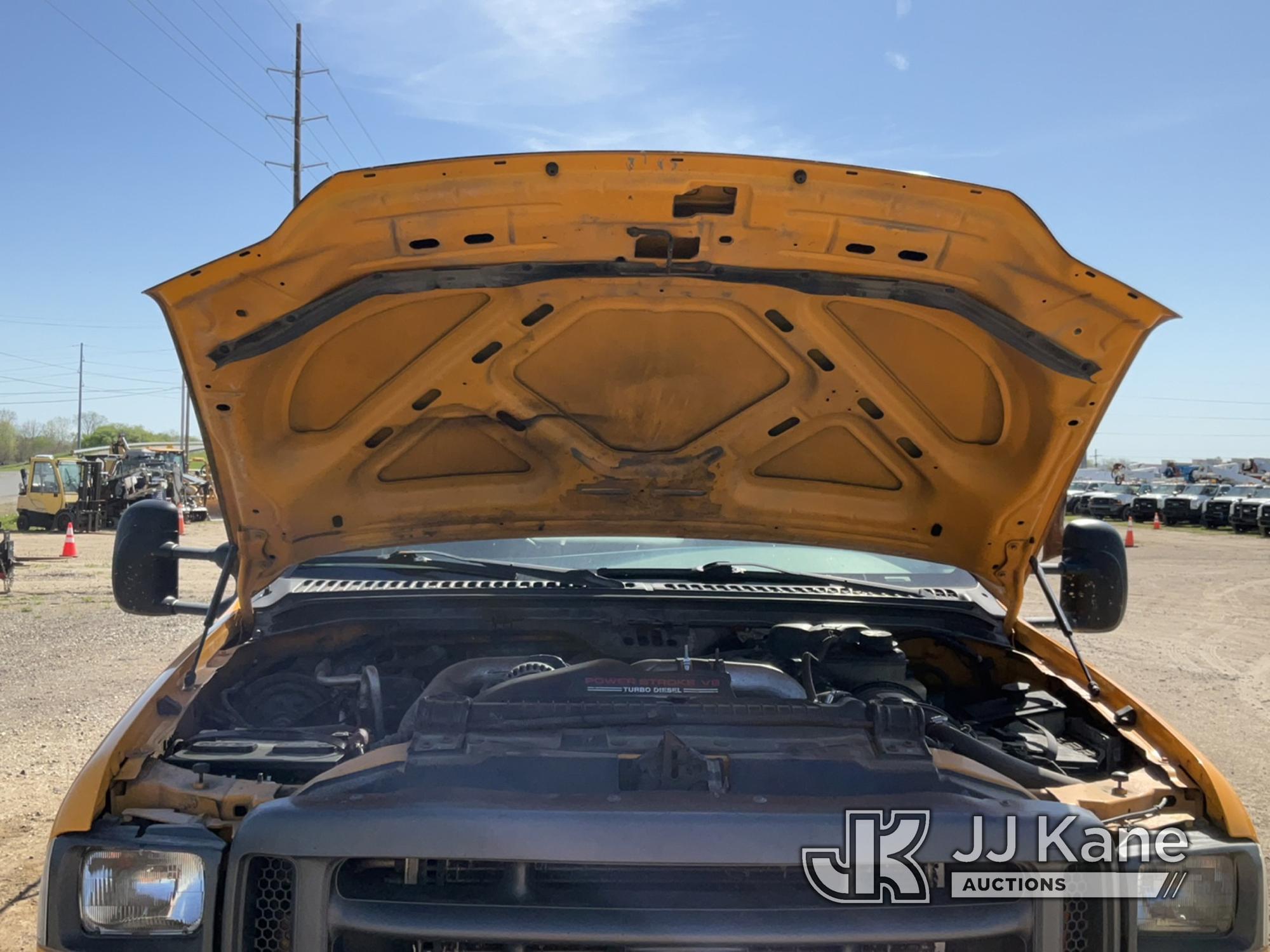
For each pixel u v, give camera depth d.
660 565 4.04
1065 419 3.00
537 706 2.49
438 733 2.41
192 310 2.61
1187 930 2.33
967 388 3.20
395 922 2.08
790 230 2.62
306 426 3.22
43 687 7.91
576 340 3.13
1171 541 29.86
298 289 2.63
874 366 3.16
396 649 3.65
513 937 2.05
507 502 3.60
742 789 2.29
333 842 2.10
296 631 3.42
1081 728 3.13
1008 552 3.51
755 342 3.13
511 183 2.49
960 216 2.55
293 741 2.74
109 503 29.83
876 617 3.70
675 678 2.63
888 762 2.35
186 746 2.68
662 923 2.06
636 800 2.16
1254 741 7.07
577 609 3.62
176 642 10.05
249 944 2.15
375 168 2.43
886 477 3.57
